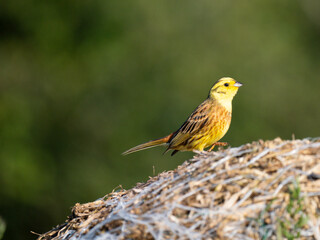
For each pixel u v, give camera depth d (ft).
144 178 58.03
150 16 61.41
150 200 19.52
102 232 19.77
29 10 59.26
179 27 62.28
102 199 22.80
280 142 19.62
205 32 62.54
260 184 18.45
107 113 60.29
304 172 18.45
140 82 61.16
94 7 60.59
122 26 61.05
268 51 63.41
